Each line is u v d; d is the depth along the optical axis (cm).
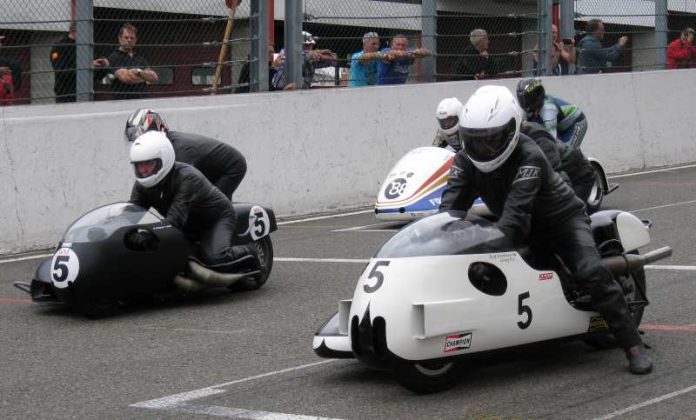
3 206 1488
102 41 1730
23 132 1507
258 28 1800
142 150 1070
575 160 1281
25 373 851
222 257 1110
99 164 1586
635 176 2191
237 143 1731
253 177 1744
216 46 1820
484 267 736
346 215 1797
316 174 1828
